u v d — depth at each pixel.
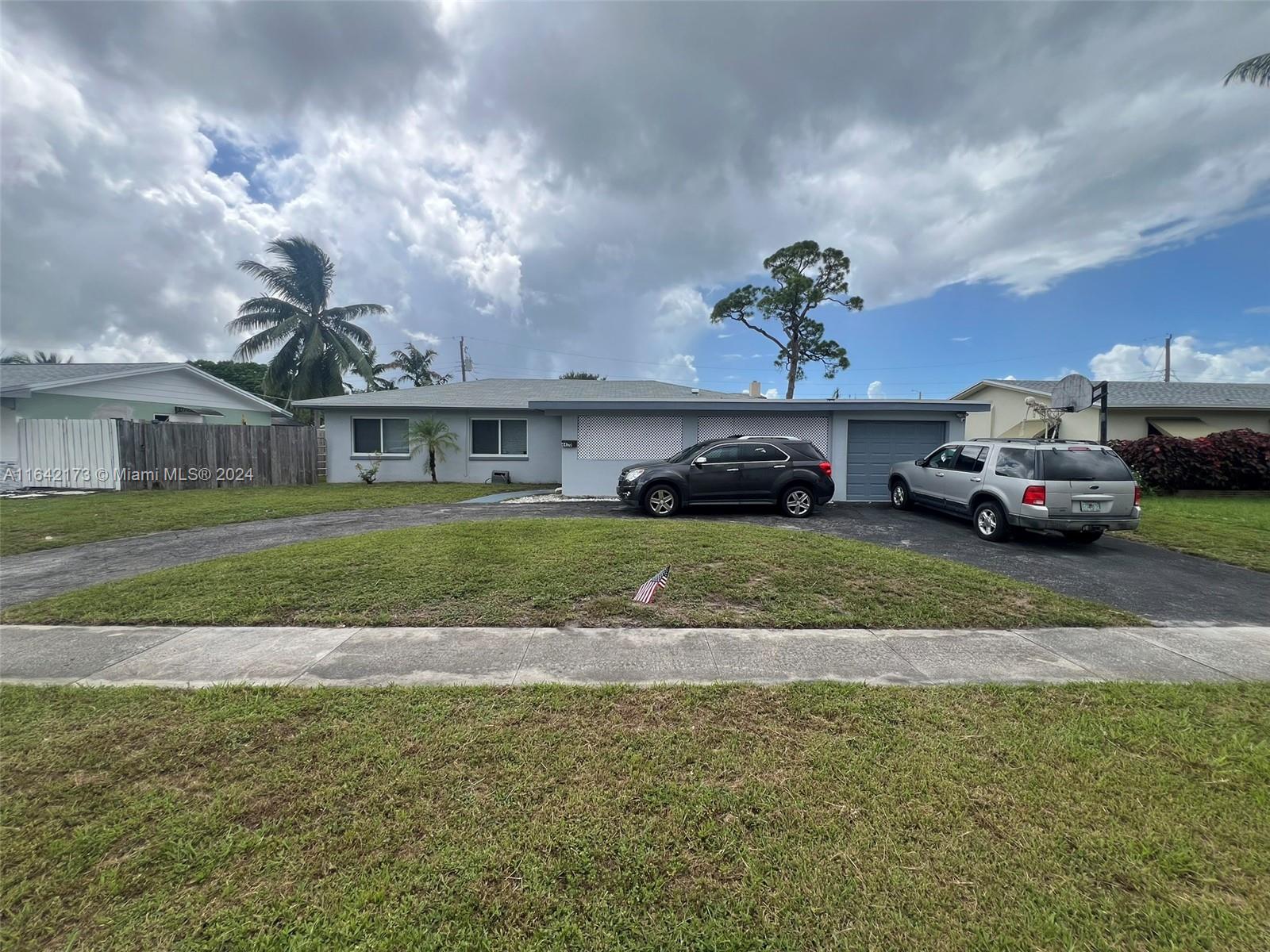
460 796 2.51
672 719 3.23
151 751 2.87
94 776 2.67
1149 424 19.28
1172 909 1.92
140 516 10.48
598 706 3.38
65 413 15.72
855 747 2.93
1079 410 15.40
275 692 3.56
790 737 3.03
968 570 6.41
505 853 2.16
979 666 4.05
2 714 3.27
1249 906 1.94
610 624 4.86
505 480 17.08
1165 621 5.10
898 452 12.93
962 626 4.88
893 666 4.04
